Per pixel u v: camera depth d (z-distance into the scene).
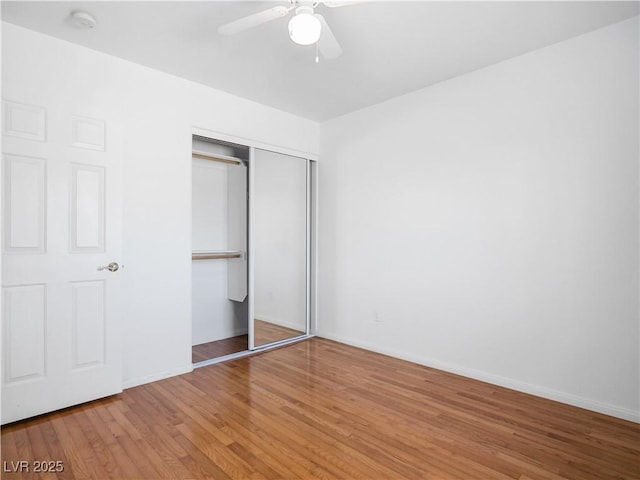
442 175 3.14
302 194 4.20
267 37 2.45
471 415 2.34
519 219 2.71
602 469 1.81
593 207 2.39
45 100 2.29
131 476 1.74
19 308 2.21
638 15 2.21
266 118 3.67
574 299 2.47
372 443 2.02
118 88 2.70
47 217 2.30
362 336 3.77
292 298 4.19
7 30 2.24
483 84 2.89
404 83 3.16
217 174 4.11
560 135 2.52
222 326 4.16
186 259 3.06
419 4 2.08
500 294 2.81
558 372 2.54
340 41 2.48
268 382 2.87
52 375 2.32
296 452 1.93
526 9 2.14
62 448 1.95
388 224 3.54
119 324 2.62
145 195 2.82
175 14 2.19
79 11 2.15
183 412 2.36
